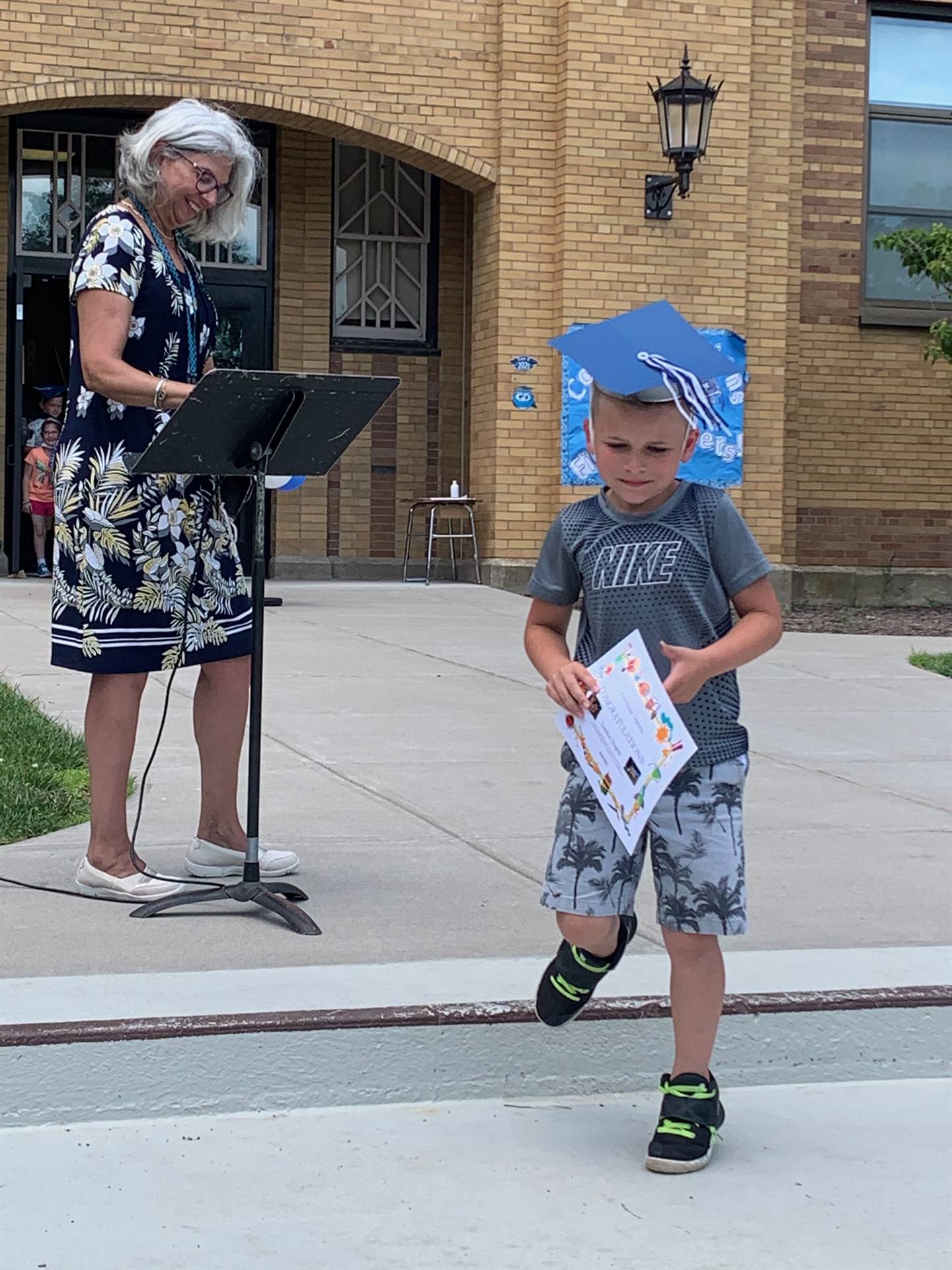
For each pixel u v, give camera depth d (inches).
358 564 567.8
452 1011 144.3
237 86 496.7
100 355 167.6
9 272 536.1
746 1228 119.6
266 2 497.7
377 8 507.2
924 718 321.7
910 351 585.3
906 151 585.0
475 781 247.1
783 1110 143.7
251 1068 139.9
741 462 537.3
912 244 507.5
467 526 564.1
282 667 350.9
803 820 231.3
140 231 172.2
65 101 488.7
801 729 307.3
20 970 153.9
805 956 164.1
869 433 584.7
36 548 536.1
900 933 174.7
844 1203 124.4
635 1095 147.1
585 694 127.9
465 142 517.0
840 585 583.5
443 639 401.4
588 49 514.3
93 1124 136.4
